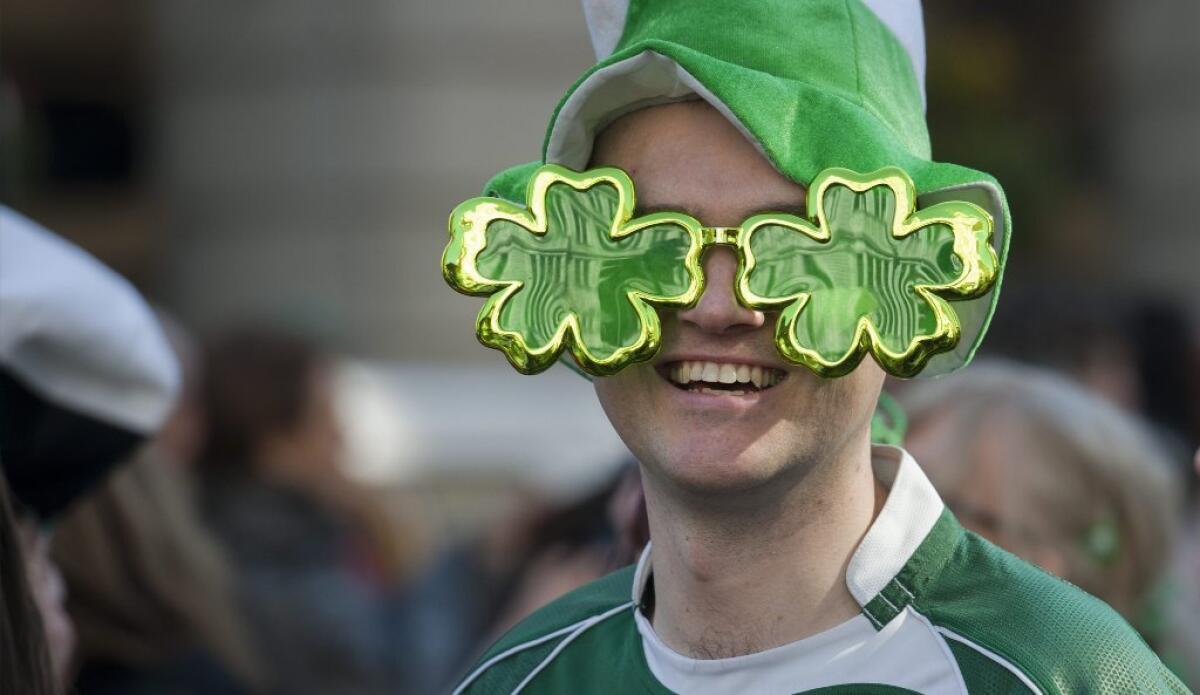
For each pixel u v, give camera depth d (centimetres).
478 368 2877
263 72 3006
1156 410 1537
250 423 1420
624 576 680
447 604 1612
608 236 565
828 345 543
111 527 1059
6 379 814
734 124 552
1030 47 3303
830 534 575
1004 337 1327
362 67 2930
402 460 2609
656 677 612
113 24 3406
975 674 553
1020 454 855
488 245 577
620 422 574
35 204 3256
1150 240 3272
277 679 1257
